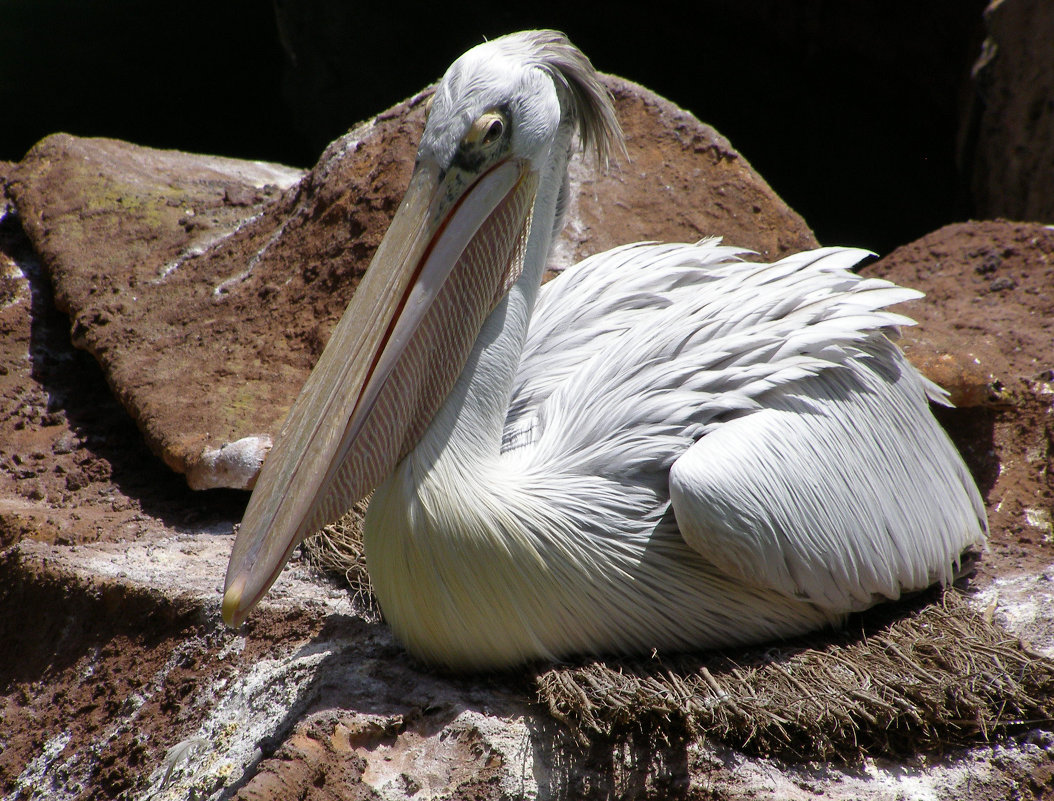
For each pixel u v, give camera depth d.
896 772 7.30
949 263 13.02
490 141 7.39
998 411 10.79
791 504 7.59
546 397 8.73
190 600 8.65
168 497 10.53
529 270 8.05
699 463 7.37
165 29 33.34
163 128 28.62
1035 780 7.36
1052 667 7.59
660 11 30.14
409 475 7.36
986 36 20.25
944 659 7.62
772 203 12.76
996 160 19.53
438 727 7.15
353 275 11.62
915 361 10.73
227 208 14.09
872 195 24.03
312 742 6.96
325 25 29.31
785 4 27.38
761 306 8.47
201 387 10.93
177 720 8.01
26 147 26.97
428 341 7.37
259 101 30.22
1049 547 9.66
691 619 7.76
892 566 8.17
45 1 34.66
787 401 7.99
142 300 12.34
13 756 8.44
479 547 7.23
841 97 26.98
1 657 9.27
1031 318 11.81
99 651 8.80
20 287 13.30
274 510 6.93
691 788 6.93
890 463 8.34
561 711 7.09
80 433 11.39
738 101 27.56
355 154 12.79
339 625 8.35
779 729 7.12
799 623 8.05
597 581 7.47
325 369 7.17
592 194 12.68
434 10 30.30
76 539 9.83
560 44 7.95
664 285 9.50
